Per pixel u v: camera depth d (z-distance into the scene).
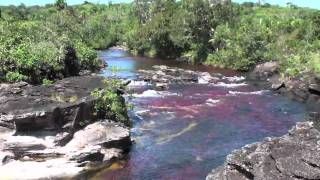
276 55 70.62
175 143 31.05
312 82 46.94
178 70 65.62
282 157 17.62
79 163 26.20
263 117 39.34
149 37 92.38
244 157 18.97
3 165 25.53
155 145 30.50
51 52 44.69
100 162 26.86
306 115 40.25
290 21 82.38
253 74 63.22
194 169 26.27
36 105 28.53
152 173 25.66
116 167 26.50
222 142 31.58
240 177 18.53
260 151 18.62
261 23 83.62
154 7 106.06
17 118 26.94
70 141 27.88
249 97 47.97
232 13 88.88
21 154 26.59
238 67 72.62
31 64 40.25
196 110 40.84
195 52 83.69
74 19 105.88
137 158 27.97
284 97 48.50
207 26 86.19
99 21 116.94
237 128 35.38
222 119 38.00
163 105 42.38
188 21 86.75
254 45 73.88
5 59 39.09
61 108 28.06
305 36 73.00
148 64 76.06
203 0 87.25
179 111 40.22
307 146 17.72
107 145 28.06
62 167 25.67
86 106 29.59
